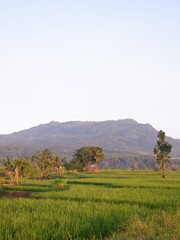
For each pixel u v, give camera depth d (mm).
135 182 70500
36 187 63969
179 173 129750
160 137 107812
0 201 34844
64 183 66250
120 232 19688
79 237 19234
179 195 41906
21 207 30312
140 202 35219
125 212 27422
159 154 105312
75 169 168750
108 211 27516
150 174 119438
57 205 31656
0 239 17766
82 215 25156
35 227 20406
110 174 120875
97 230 21125
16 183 79750
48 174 136250
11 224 21172
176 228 17781
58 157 148500
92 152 168375
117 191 48438
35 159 134250
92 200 38469
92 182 72312
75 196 42062
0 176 109938
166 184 63812
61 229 19891
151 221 21047
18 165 99000
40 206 30875
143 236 16641
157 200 36188
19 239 17547
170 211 26875
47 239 18562
